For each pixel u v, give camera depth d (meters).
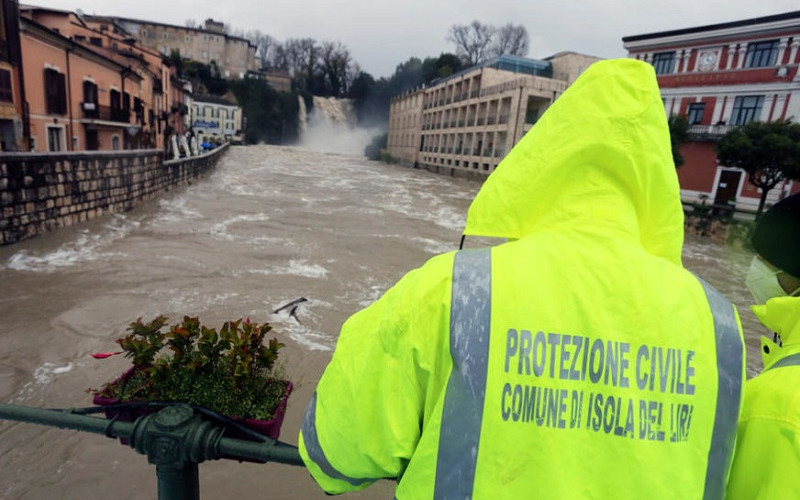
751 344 9.54
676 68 29.17
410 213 24.33
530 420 0.85
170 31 79.75
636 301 0.88
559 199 0.98
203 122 73.25
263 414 1.43
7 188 11.61
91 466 4.55
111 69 25.62
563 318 0.88
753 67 26.03
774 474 0.88
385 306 1.00
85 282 10.21
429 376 0.92
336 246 15.41
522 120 39.03
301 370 6.70
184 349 1.51
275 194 27.53
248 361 1.46
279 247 14.61
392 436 0.93
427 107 61.22
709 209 23.38
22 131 17.55
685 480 0.85
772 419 0.92
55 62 20.19
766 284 1.29
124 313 8.68
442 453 0.87
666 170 0.95
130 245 13.51
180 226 16.75
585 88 0.97
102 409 1.42
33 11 30.58
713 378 0.89
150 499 4.23
